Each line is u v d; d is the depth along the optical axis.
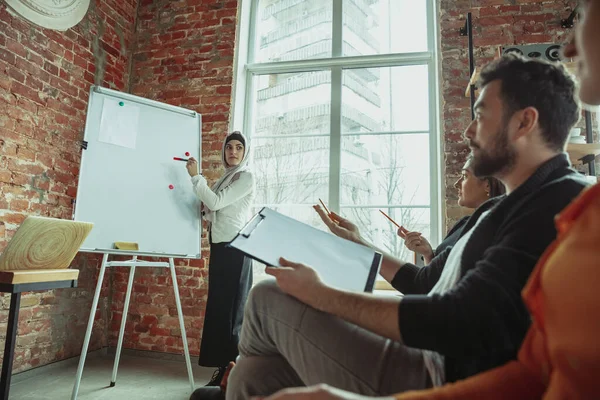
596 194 0.43
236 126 3.10
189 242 2.52
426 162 2.91
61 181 2.62
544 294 0.45
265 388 0.84
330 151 3.04
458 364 0.73
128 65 3.28
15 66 2.32
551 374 0.48
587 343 0.37
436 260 1.19
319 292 0.78
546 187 0.73
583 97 0.51
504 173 0.85
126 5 3.27
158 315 2.92
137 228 2.36
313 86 3.18
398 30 3.14
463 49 2.75
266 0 3.38
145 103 2.59
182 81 3.17
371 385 0.76
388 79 3.06
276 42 3.34
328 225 1.45
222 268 2.32
